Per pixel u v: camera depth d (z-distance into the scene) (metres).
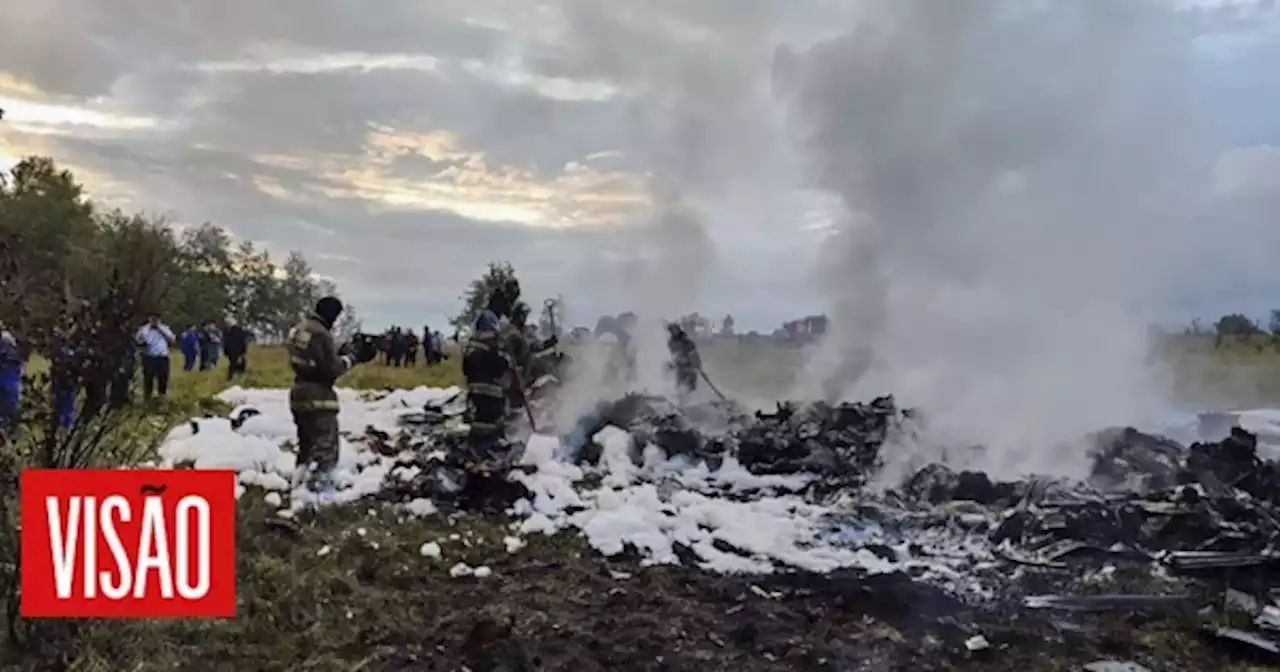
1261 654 6.38
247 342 23.66
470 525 9.52
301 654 6.13
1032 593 7.62
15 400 5.29
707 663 6.15
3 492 5.29
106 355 5.28
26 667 5.20
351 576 7.61
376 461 12.49
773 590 7.67
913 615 7.08
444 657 6.12
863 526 9.59
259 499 9.65
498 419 11.45
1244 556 8.08
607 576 8.07
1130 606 7.26
